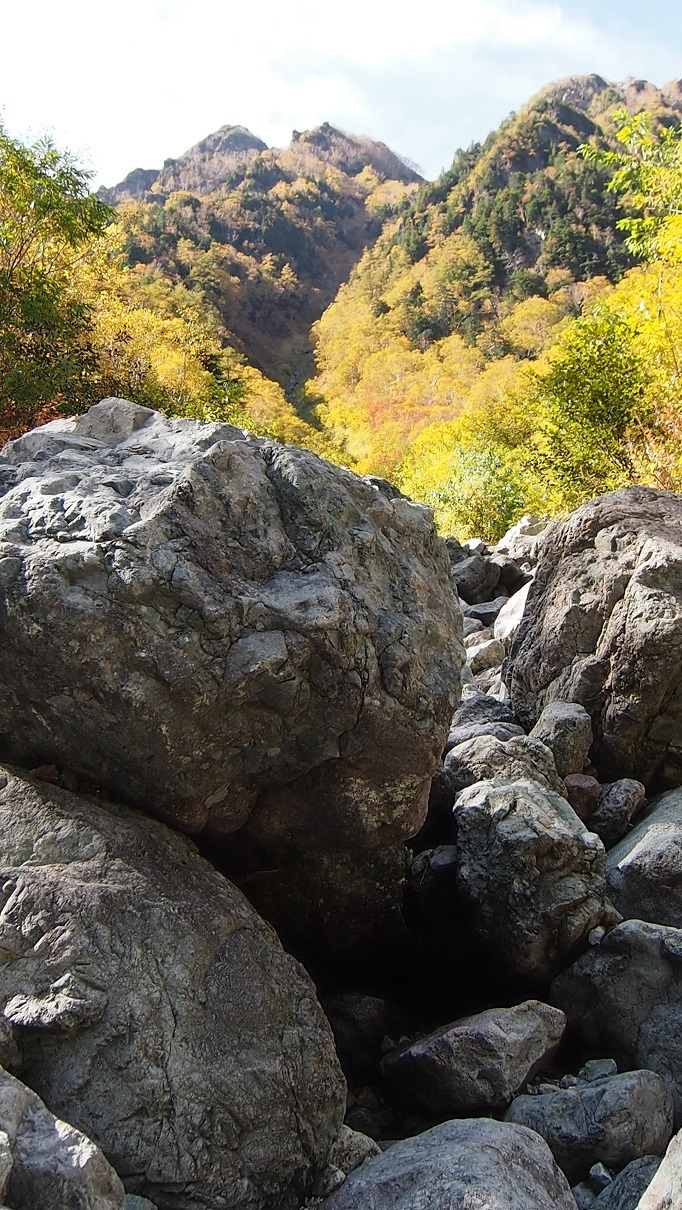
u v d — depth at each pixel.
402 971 3.74
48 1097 2.09
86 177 10.59
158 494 2.59
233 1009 2.40
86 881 2.36
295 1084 2.43
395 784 3.06
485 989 3.58
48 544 2.45
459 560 8.70
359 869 3.30
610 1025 3.07
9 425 10.16
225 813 2.93
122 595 2.39
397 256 93.19
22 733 2.69
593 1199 2.55
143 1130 2.12
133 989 2.24
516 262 79.44
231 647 2.53
